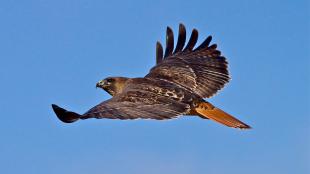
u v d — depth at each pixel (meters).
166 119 13.65
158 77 15.93
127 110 13.55
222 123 15.26
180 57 16.95
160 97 14.52
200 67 16.47
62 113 12.57
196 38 17.45
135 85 15.23
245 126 15.14
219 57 16.66
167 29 17.89
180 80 15.85
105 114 13.15
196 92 15.79
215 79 16.14
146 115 13.58
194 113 15.42
